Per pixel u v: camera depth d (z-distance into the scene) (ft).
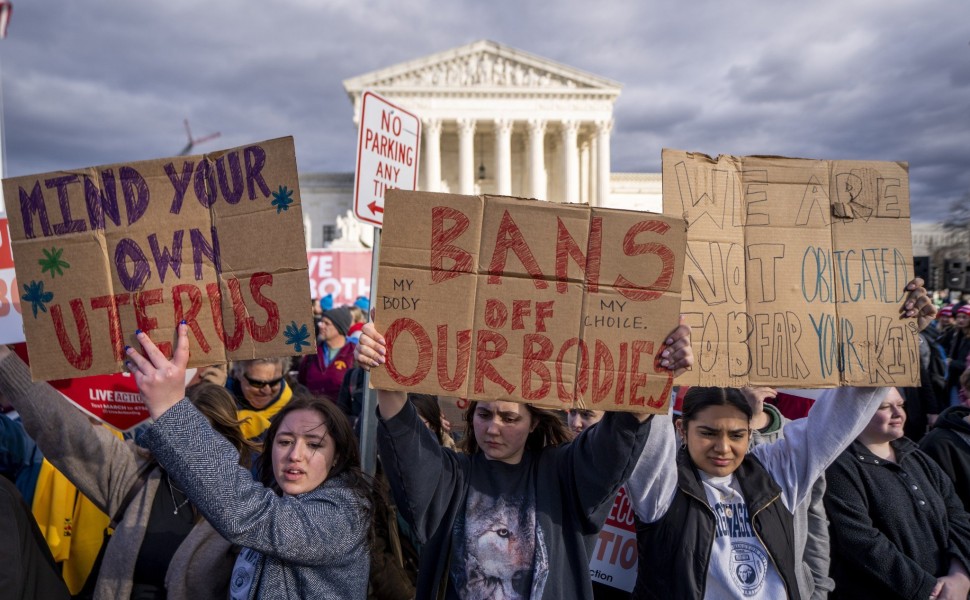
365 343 9.36
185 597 10.80
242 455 12.74
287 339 9.52
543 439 10.67
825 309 10.80
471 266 9.62
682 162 10.63
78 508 13.80
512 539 9.46
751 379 10.62
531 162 192.24
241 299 9.62
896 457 14.25
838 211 10.96
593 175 200.75
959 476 15.83
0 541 8.36
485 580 9.27
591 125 196.54
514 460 10.14
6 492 8.84
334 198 212.23
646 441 10.20
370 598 9.76
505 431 9.82
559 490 9.96
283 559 8.42
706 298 10.57
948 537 13.70
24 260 9.78
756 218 10.84
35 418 10.89
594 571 14.07
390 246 9.54
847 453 13.82
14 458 13.70
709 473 11.41
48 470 13.88
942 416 16.83
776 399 19.20
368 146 16.40
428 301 9.57
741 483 11.37
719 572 10.75
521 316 9.63
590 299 9.68
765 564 10.82
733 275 10.69
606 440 9.46
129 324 9.66
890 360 10.84
